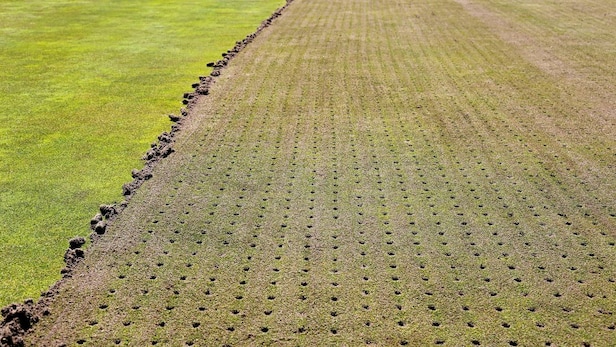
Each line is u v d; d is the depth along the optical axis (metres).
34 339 6.02
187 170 9.84
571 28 20.98
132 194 9.01
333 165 10.07
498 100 13.40
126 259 7.39
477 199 8.93
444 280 6.99
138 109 12.83
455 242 7.79
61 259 7.40
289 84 14.63
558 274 7.11
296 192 9.12
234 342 5.98
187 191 9.13
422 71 15.80
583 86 14.37
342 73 15.62
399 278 7.03
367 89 14.27
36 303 6.55
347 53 17.81
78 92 13.95
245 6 26.44
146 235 7.92
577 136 11.29
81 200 8.86
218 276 7.07
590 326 6.21
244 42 19.03
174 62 16.70
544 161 10.22
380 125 11.90
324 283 6.93
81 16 23.56
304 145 10.89
